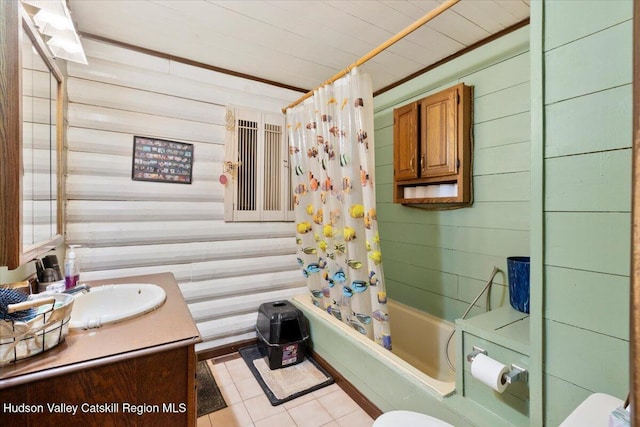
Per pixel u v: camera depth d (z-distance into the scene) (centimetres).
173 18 167
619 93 81
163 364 91
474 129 192
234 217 231
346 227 186
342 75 183
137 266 200
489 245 188
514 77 171
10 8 81
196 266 219
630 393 33
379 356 162
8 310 75
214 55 206
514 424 111
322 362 211
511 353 110
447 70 206
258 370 206
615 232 83
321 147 204
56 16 119
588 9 86
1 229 80
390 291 263
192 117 214
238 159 232
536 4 96
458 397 129
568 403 92
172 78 206
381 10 159
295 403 175
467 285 202
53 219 142
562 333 93
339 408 171
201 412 167
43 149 126
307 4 155
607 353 84
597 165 85
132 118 194
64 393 79
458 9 156
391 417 115
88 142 182
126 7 157
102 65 185
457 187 192
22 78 91
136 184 197
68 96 176
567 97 90
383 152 263
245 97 235
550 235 95
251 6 157
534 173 97
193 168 215
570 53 90
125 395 86
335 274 201
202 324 222
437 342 213
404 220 247
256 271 242
